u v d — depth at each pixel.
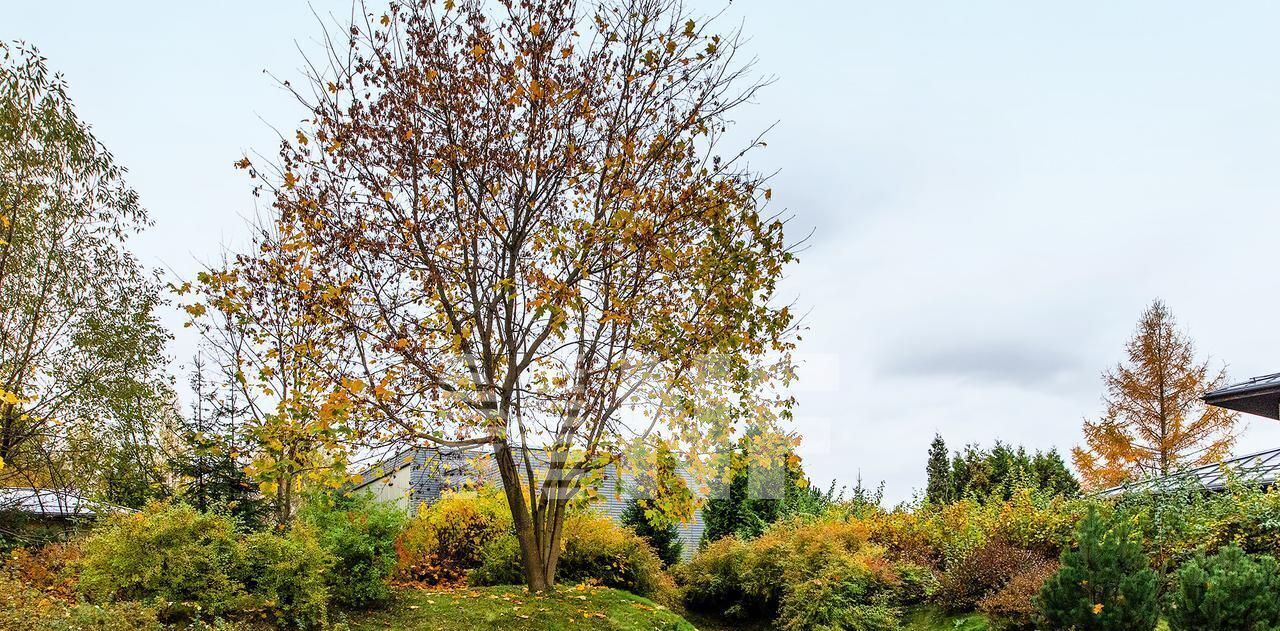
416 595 8.80
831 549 11.02
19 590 6.47
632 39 9.13
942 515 12.41
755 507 17.47
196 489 11.22
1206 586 5.91
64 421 11.53
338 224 8.70
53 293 11.69
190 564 6.82
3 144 10.84
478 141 8.80
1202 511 9.33
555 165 8.81
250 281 9.12
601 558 11.12
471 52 8.79
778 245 8.53
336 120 8.77
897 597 10.47
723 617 11.97
